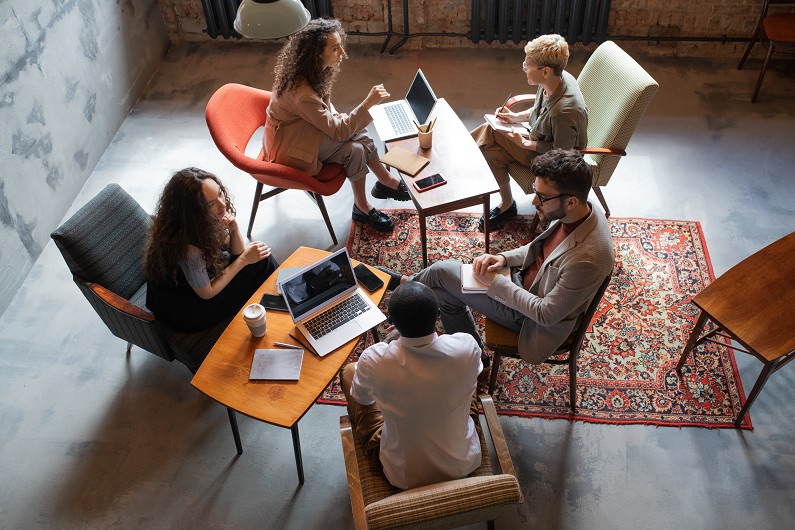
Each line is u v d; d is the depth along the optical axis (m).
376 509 1.77
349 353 2.60
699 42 4.88
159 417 3.06
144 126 4.70
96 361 3.29
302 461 2.86
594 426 2.95
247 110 3.64
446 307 2.95
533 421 2.97
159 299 2.77
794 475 2.74
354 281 2.78
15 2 3.60
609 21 4.89
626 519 2.64
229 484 2.81
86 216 2.83
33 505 2.78
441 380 1.97
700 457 2.82
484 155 3.58
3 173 3.53
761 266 2.83
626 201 3.93
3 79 3.52
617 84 3.39
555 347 2.62
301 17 2.89
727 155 4.18
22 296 3.63
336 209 4.03
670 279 3.51
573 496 2.72
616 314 3.37
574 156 2.38
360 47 5.26
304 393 2.48
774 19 4.34
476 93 4.77
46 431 3.03
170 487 2.81
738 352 3.16
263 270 3.03
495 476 1.86
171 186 2.58
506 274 2.75
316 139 3.41
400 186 3.87
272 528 2.67
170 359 2.95
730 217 3.81
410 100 3.67
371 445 2.29
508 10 4.78
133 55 4.84
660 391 3.05
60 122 4.02
